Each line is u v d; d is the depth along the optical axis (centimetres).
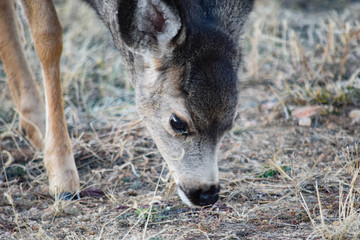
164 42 891
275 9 1994
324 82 1455
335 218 852
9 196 891
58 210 908
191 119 902
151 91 945
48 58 978
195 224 852
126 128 1227
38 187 1029
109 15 1020
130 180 1054
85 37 1745
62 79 1519
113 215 895
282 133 1268
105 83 1541
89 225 862
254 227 840
